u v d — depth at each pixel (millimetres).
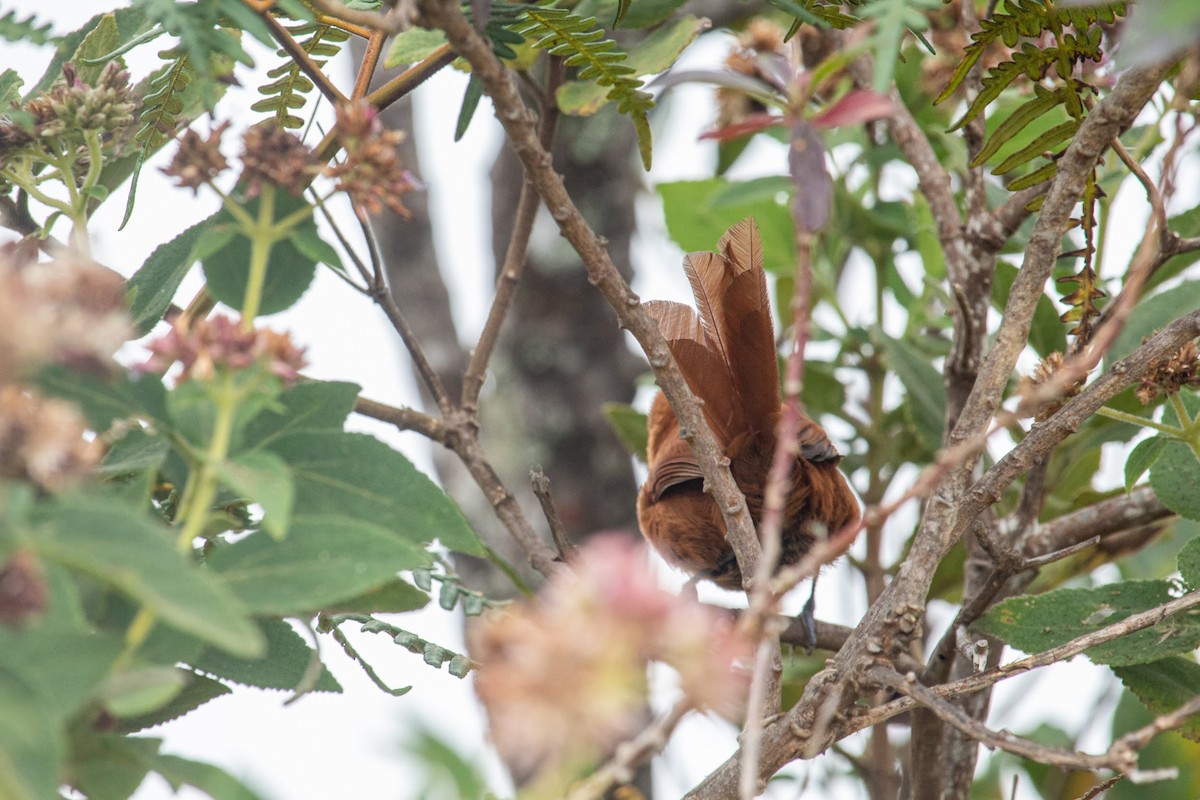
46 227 4398
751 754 3088
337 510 3307
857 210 8742
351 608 3957
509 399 11898
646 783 8148
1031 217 7770
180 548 2852
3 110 4836
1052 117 7207
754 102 8500
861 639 4586
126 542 2418
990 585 5605
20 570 2430
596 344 12016
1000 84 5055
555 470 11750
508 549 11102
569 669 2207
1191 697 5414
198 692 3781
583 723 2213
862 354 8805
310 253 3236
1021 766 7449
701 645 2299
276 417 3395
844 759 7422
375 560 2963
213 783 2963
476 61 3639
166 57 4578
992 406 4680
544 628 2307
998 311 7668
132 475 3805
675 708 2922
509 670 2260
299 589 2926
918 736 6133
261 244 3230
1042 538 6816
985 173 7492
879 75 2871
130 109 4406
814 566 3291
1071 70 4980
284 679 3822
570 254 11961
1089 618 5414
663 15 6289
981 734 3850
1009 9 4930
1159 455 5312
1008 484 4668
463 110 5625
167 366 3205
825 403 8727
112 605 3080
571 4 6324
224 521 3811
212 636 2359
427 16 3523
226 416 2941
